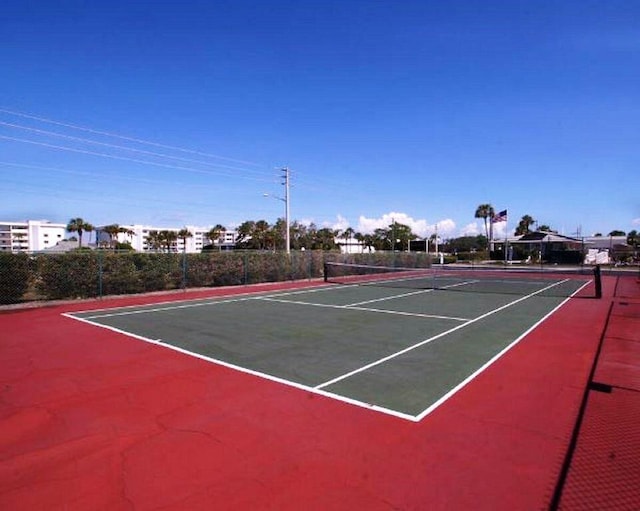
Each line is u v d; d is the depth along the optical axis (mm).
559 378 7359
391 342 10227
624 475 4215
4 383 7133
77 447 4848
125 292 20234
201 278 23641
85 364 8289
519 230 98625
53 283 17688
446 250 111688
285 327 12148
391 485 4059
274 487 4027
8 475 4262
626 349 9453
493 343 10125
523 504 3754
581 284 27547
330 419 5621
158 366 8141
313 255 31938
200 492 3943
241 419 5625
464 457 4594
